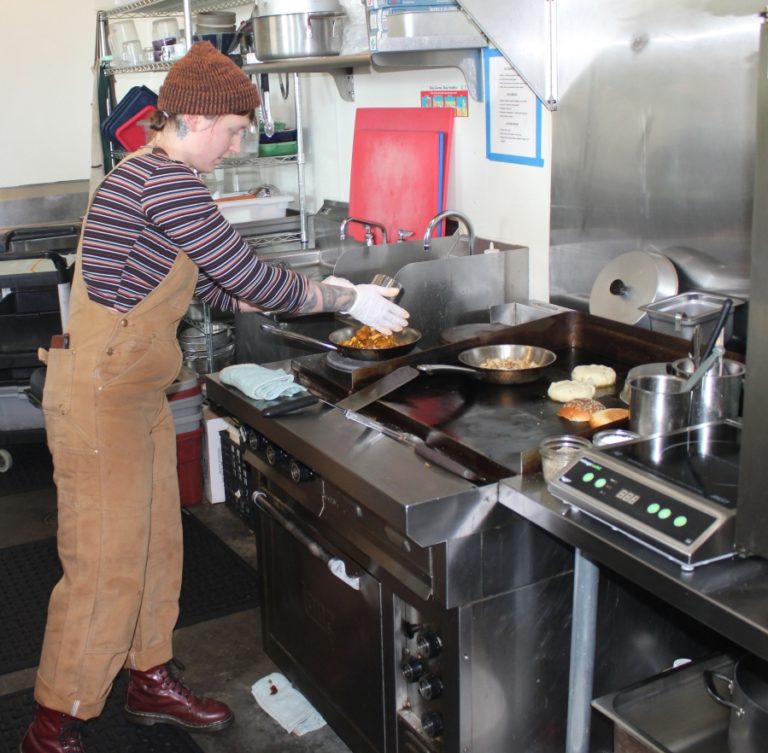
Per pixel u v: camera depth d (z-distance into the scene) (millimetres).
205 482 3605
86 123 5137
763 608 1188
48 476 3916
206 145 1938
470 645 1695
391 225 3230
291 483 2086
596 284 2283
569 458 1546
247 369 2154
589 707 1712
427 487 1599
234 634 2738
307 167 3967
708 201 2084
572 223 2479
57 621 2057
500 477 1644
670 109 2125
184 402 3408
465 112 2893
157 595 2268
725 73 1982
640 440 1508
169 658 2316
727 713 1683
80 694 2070
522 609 1733
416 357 2117
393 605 1857
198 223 1846
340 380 2123
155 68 3785
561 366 2174
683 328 1969
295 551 2244
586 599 1636
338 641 2121
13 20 4832
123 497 2004
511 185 2742
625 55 2205
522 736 1835
